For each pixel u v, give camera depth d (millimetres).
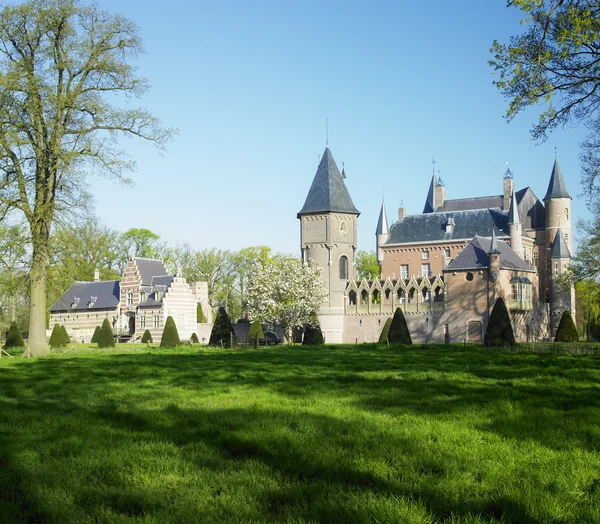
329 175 86812
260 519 5832
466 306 73688
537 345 41188
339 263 85812
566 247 92812
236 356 32562
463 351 34688
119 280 89312
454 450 8289
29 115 33406
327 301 82750
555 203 95438
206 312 92688
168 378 19062
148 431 9852
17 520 5918
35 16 33281
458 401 12820
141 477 7223
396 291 80062
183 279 83000
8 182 32969
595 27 20188
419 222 99875
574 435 9141
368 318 81875
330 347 45688
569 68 22656
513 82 22375
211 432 9641
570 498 6340
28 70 33688
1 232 32156
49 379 19234
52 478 7219
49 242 35219
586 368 20734
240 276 107688
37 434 9734
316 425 10023
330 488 6672
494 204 102500
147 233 106000
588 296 66000
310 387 15773
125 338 85125
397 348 41156
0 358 32625
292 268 75625
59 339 60062
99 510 6137
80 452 8414
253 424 10164
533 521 5715
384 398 13320
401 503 6051
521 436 9109
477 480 7035
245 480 7023
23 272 36125
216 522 5770
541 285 96375
